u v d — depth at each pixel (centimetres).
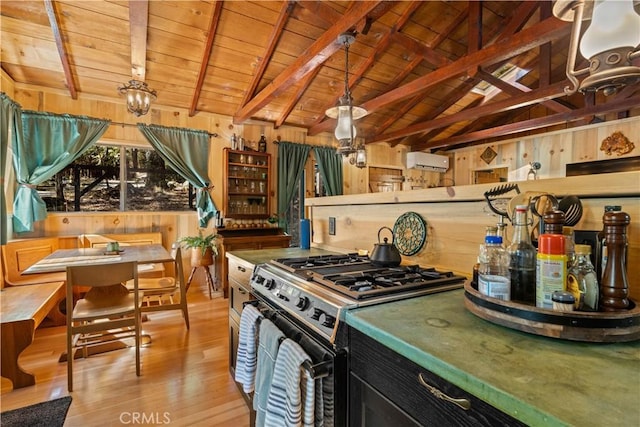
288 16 315
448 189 135
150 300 326
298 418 96
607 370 55
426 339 70
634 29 68
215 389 195
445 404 62
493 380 53
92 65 331
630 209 83
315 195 539
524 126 479
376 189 619
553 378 53
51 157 340
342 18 266
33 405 177
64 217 362
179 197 432
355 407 90
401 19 359
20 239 322
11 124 305
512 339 69
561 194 96
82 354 237
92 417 168
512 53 286
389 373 77
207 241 398
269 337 120
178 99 409
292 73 328
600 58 72
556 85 349
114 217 387
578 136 492
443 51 415
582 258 73
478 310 82
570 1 81
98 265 201
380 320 83
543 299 73
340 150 256
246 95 412
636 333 65
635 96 368
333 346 96
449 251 137
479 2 325
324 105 480
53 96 351
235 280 196
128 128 393
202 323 305
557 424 43
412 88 365
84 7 271
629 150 437
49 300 243
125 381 203
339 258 168
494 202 116
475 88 535
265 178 477
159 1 280
